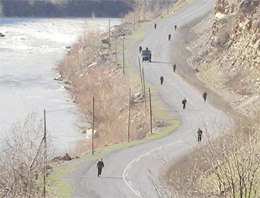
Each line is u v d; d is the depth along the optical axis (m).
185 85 127.94
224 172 40.03
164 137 89.69
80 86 141.25
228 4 144.50
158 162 74.44
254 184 39.25
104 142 96.38
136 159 77.44
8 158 58.62
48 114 119.31
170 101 114.44
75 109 123.25
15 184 53.56
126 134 98.44
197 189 41.44
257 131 50.25
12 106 125.31
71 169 73.12
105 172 71.94
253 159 38.72
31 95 137.12
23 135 88.81
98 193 63.28
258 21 120.75
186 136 89.56
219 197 37.69
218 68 131.88
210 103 112.81
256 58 117.56
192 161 63.59
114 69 142.75
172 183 50.59
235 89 117.62
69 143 98.81
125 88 123.19
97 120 111.69
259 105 99.19
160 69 142.75
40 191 60.22
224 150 39.94
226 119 96.88
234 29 133.38
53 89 144.38
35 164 61.91
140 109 110.38
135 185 65.75
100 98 117.19
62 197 60.75
